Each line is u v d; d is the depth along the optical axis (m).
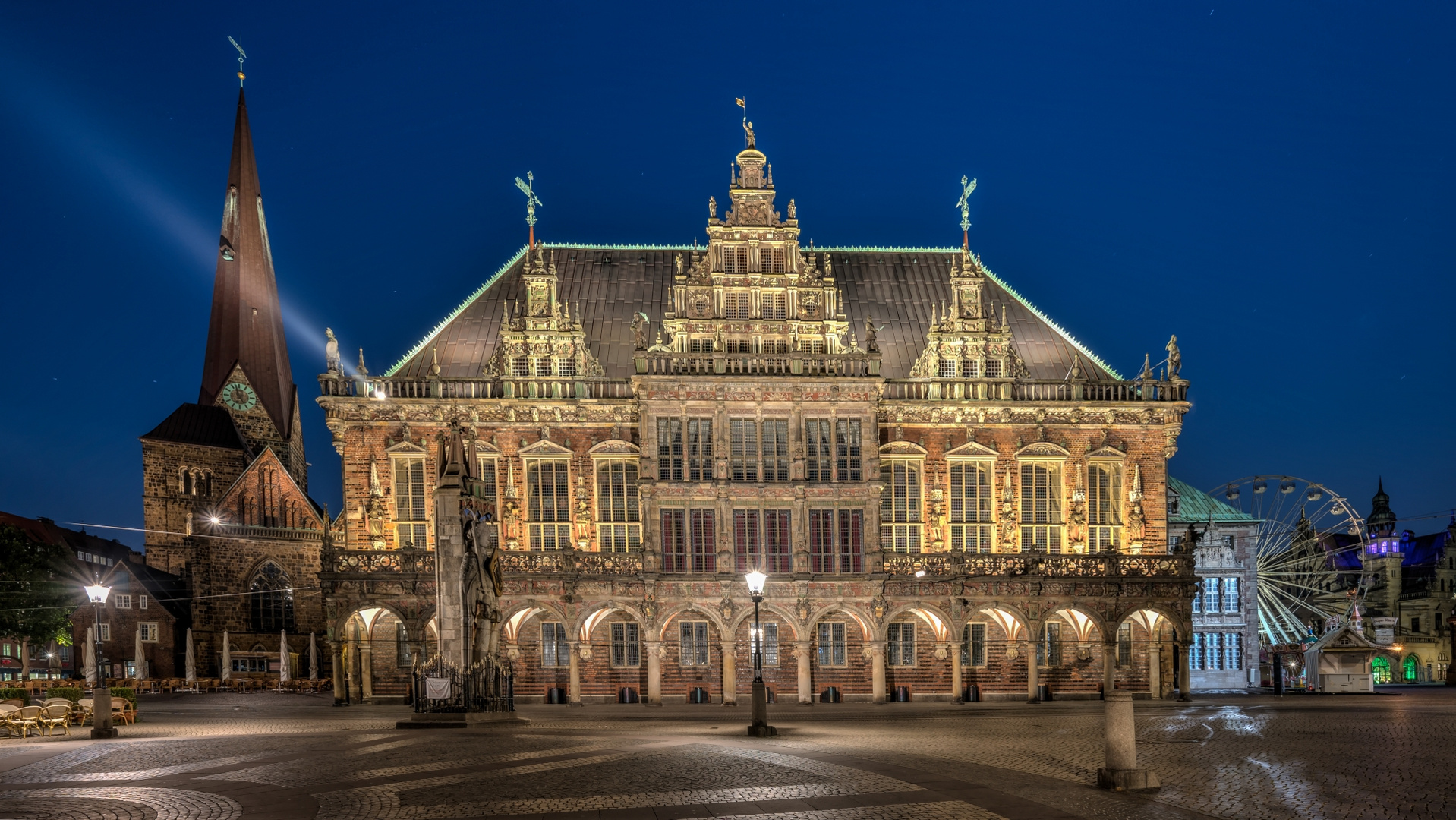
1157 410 67.50
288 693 79.38
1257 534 76.88
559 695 64.19
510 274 73.56
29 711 39.09
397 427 64.88
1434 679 133.25
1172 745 32.31
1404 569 143.75
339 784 23.86
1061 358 71.94
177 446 116.12
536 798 21.47
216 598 107.50
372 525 63.47
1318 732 37.16
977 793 21.95
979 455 66.94
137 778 25.28
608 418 65.44
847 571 62.59
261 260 134.12
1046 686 66.50
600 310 71.69
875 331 63.94
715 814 19.64
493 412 65.12
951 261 76.38
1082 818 19.41
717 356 63.16
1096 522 67.44
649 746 31.44
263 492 111.00
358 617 63.78
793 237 67.94
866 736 36.28
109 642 100.12
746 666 64.81
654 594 61.47
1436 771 25.97
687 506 62.41
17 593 84.56
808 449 63.19
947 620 62.81
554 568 61.72
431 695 40.97
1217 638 76.12
